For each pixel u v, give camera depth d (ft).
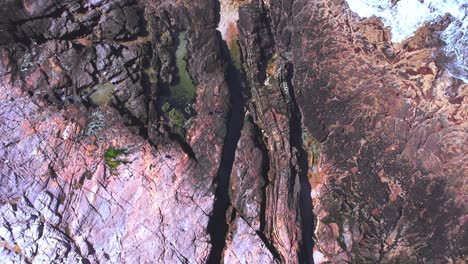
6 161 48.39
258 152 52.70
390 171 53.42
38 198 48.01
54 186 48.52
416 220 52.31
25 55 51.21
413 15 53.16
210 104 53.98
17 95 50.11
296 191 52.95
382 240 52.54
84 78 52.24
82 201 48.70
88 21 53.52
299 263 50.52
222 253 50.14
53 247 46.96
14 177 48.14
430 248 51.75
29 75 50.85
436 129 52.42
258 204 51.47
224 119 53.52
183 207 49.78
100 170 49.55
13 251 46.47
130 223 48.80
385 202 53.16
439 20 52.54
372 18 54.24
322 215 53.67
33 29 51.93
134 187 49.60
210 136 52.80
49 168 48.85
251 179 52.08
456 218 51.65
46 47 52.01
